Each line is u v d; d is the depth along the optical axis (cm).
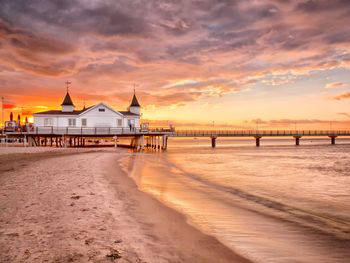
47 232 751
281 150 7631
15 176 1694
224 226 920
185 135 8488
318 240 819
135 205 1094
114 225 834
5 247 651
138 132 5469
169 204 1177
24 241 687
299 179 2211
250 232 873
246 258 674
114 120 5247
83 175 1777
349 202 1387
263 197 1478
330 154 5775
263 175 2422
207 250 702
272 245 770
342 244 789
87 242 695
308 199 1454
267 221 1005
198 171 2623
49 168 2112
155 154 4884
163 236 776
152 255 644
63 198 1129
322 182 2072
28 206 998
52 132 4934
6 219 849
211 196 1420
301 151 7100
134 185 1566
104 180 1631
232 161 3859
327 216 1109
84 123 5078
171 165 3038
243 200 1372
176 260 629
